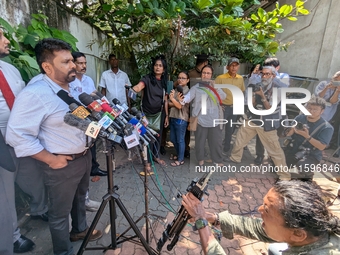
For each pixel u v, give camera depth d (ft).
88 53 13.93
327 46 15.30
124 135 4.47
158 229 7.09
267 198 3.26
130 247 6.36
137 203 8.41
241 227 4.28
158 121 10.25
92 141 5.11
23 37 7.70
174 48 11.75
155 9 10.08
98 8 13.96
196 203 3.85
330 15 15.02
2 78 5.11
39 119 4.40
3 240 4.73
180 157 11.53
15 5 7.73
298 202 2.91
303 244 3.10
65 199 5.16
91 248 5.69
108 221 7.40
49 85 4.63
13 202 5.74
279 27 12.34
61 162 4.77
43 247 6.35
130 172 10.78
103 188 9.39
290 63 19.07
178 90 10.11
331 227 2.97
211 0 11.31
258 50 12.41
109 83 12.13
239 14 11.20
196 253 6.22
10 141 4.30
